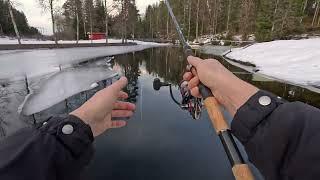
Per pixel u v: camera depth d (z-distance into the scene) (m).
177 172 3.76
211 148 4.47
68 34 53.56
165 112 6.12
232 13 52.31
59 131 0.57
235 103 0.72
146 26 83.44
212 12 52.38
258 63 14.90
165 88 8.61
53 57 19.03
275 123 0.56
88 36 53.38
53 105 7.23
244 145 0.61
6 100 7.59
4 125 5.70
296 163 0.49
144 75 12.60
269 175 0.54
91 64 16.30
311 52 14.95
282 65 13.38
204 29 55.34
